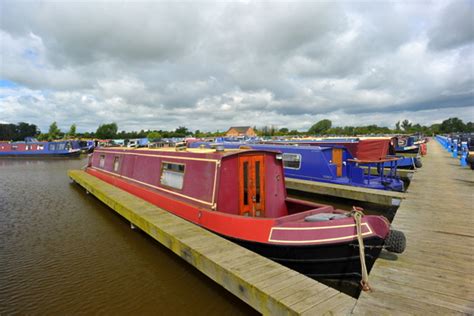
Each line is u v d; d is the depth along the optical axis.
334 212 7.23
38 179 23.09
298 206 8.28
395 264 5.75
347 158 15.62
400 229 7.83
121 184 13.62
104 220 11.82
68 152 43.62
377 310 4.20
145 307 5.97
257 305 4.60
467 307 4.28
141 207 9.87
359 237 5.23
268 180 8.40
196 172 8.60
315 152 15.29
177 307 5.95
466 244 6.75
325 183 14.59
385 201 11.99
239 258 5.67
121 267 7.70
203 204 8.09
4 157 43.84
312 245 5.75
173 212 9.20
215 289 6.55
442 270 5.47
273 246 6.18
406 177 17.89
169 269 7.54
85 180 16.34
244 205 8.09
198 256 5.95
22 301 6.23
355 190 12.91
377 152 13.94
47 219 12.03
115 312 5.83
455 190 12.86
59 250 8.84
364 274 4.91
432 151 34.00
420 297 4.56
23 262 8.05
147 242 9.37
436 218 8.81
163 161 10.50
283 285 4.69
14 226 11.15
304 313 3.98
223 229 7.13
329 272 5.96
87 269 7.61
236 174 7.96
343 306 4.20
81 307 6.01
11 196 16.56
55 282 6.98
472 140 25.67
